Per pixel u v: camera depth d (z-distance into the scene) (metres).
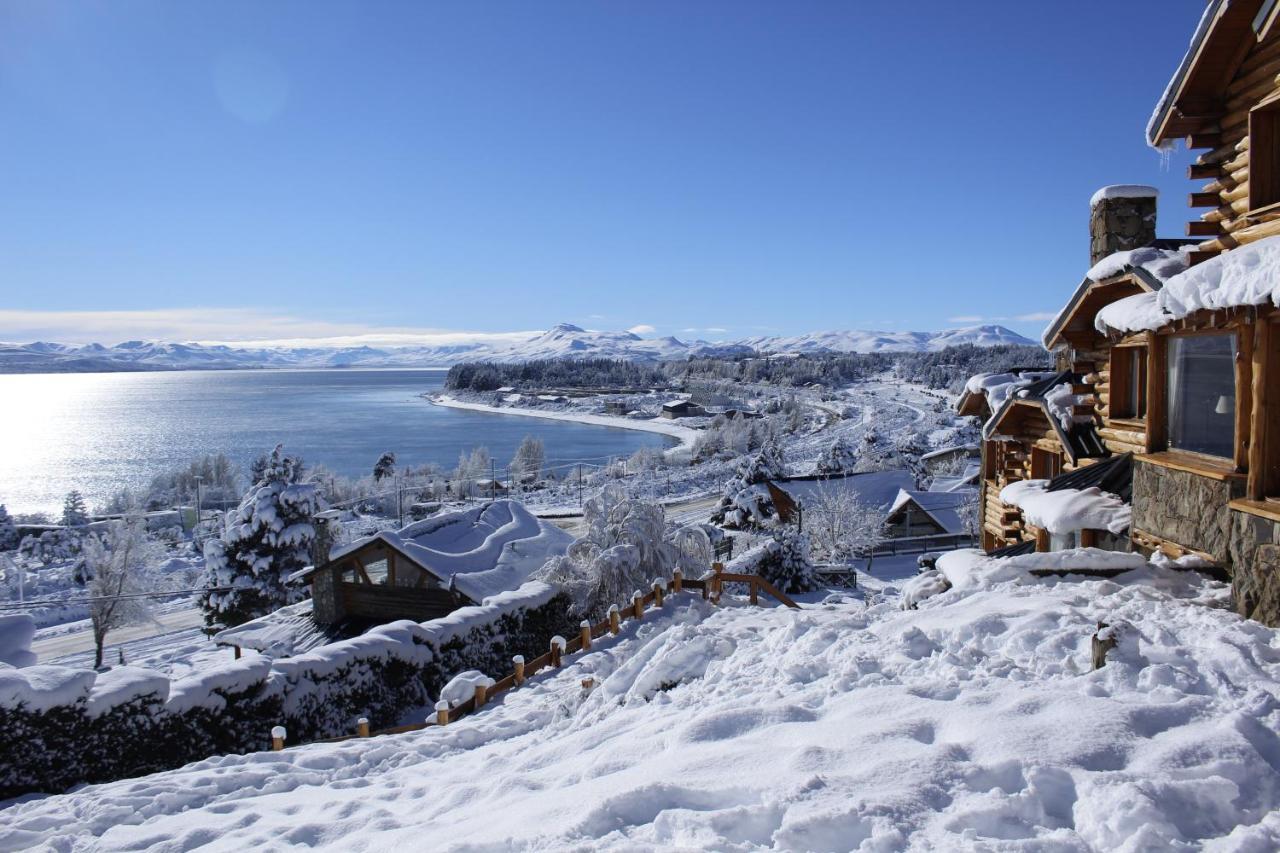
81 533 52.03
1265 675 5.11
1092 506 10.15
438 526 23.98
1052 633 6.47
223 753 11.29
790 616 13.95
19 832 6.95
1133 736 4.34
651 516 21.11
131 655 30.92
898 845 3.60
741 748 5.03
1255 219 8.31
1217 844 3.42
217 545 32.97
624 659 13.08
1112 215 13.23
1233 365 8.07
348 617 22.28
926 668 6.09
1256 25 8.12
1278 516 6.34
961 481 48.34
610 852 3.98
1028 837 3.64
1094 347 12.42
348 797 7.02
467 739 9.48
